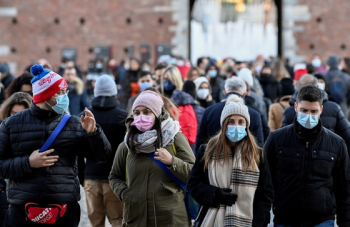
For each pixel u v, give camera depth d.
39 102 12.55
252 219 11.70
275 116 20.56
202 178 12.18
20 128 12.59
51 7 53.53
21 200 12.39
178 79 21.44
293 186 12.75
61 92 12.62
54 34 53.69
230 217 11.64
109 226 19.88
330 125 16.45
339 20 53.16
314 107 12.52
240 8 114.75
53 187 12.41
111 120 16.52
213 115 16.98
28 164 12.21
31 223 12.49
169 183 12.87
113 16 53.50
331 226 12.73
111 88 16.75
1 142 12.62
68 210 12.70
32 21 53.56
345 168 12.85
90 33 53.62
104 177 16.31
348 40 53.28
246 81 20.66
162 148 12.80
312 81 17.22
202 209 12.13
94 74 37.06
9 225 12.55
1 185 14.79
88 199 16.58
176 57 40.88
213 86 28.38
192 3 58.97
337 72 30.30
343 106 28.42
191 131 18.89
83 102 27.53
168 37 53.47
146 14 53.53
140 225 12.80
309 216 12.74
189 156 13.15
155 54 53.56
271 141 13.10
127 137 12.91
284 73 30.05
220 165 11.87
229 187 11.82
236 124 11.82
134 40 53.56
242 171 11.73
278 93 28.88
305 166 12.73
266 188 11.92
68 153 12.63
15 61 53.66
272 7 115.94
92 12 53.53
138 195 12.80
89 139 12.51
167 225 12.71
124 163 13.52
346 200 12.87
